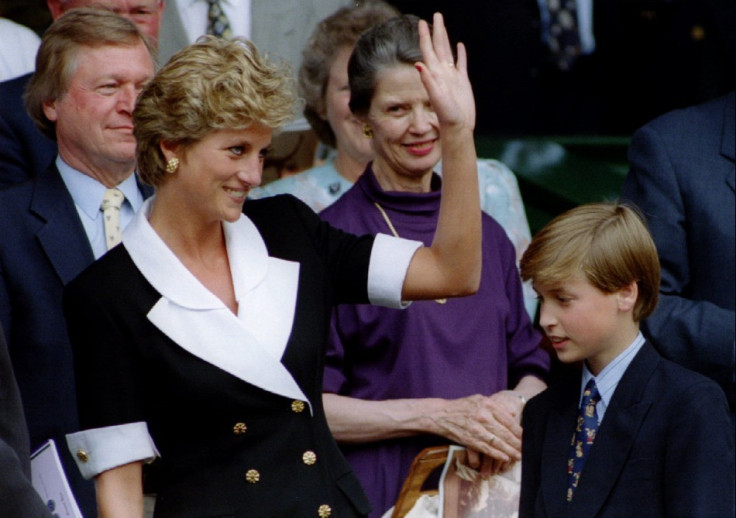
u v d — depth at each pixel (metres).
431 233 15.85
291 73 11.58
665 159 17.59
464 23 25.66
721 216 17.31
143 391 11.48
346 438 15.45
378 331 15.55
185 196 11.48
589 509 13.28
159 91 11.19
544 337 18.42
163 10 19.31
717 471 12.99
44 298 14.67
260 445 11.54
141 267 11.53
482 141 25.27
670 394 13.31
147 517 13.26
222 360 11.41
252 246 11.86
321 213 16.17
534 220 24.22
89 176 15.35
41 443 14.53
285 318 11.70
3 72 19.47
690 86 26.58
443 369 15.57
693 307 17.16
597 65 26.55
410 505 15.16
